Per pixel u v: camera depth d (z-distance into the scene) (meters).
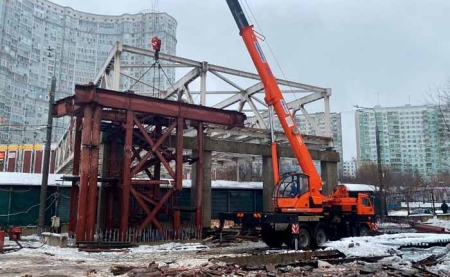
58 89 90.50
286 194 20.06
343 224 21.81
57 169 43.41
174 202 23.73
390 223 33.25
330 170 32.38
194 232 22.89
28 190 26.58
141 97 21.34
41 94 86.62
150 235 21.33
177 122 22.62
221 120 24.20
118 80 23.56
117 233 20.34
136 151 23.55
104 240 20.00
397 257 15.55
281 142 31.47
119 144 23.30
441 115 32.84
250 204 31.70
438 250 17.45
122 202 20.34
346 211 21.77
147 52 25.36
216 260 13.63
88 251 17.52
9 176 26.88
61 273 11.82
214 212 30.53
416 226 28.03
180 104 22.73
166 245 20.30
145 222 21.05
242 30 20.95
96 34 98.88
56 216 24.02
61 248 18.12
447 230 27.12
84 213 19.17
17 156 72.25
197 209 23.23
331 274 11.78
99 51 98.50
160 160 22.00
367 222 22.64
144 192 22.80
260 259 14.08
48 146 22.97
